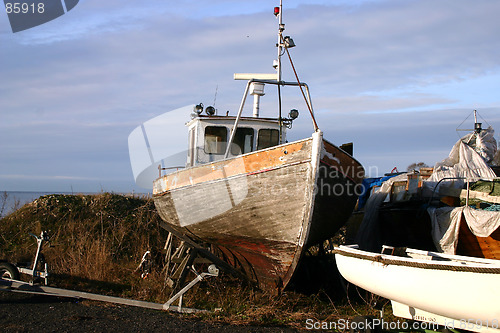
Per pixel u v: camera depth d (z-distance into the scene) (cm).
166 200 840
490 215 615
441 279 486
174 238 995
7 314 586
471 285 464
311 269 780
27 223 1067
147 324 565
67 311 608
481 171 817
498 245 641
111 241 997
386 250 671
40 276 680
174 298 636
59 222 1070
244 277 735
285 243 669
